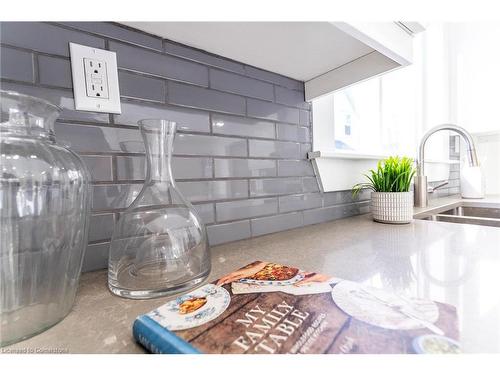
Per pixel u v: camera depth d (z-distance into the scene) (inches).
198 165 26.1
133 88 22.1
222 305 12.9
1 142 13.6
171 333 10.6
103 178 20.7
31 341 11.4
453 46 69.0
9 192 13.7
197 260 19.6
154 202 20.2
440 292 14.6
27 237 14.0
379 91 57.5
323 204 39.2
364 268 19.0
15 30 17.1
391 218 35.4
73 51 19.2
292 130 35.2
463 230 31.1
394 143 63.1
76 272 15.2
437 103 66.5
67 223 15.0
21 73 17.3
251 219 30.5
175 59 24.5
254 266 19.1
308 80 35.8
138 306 14.6
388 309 12.2
